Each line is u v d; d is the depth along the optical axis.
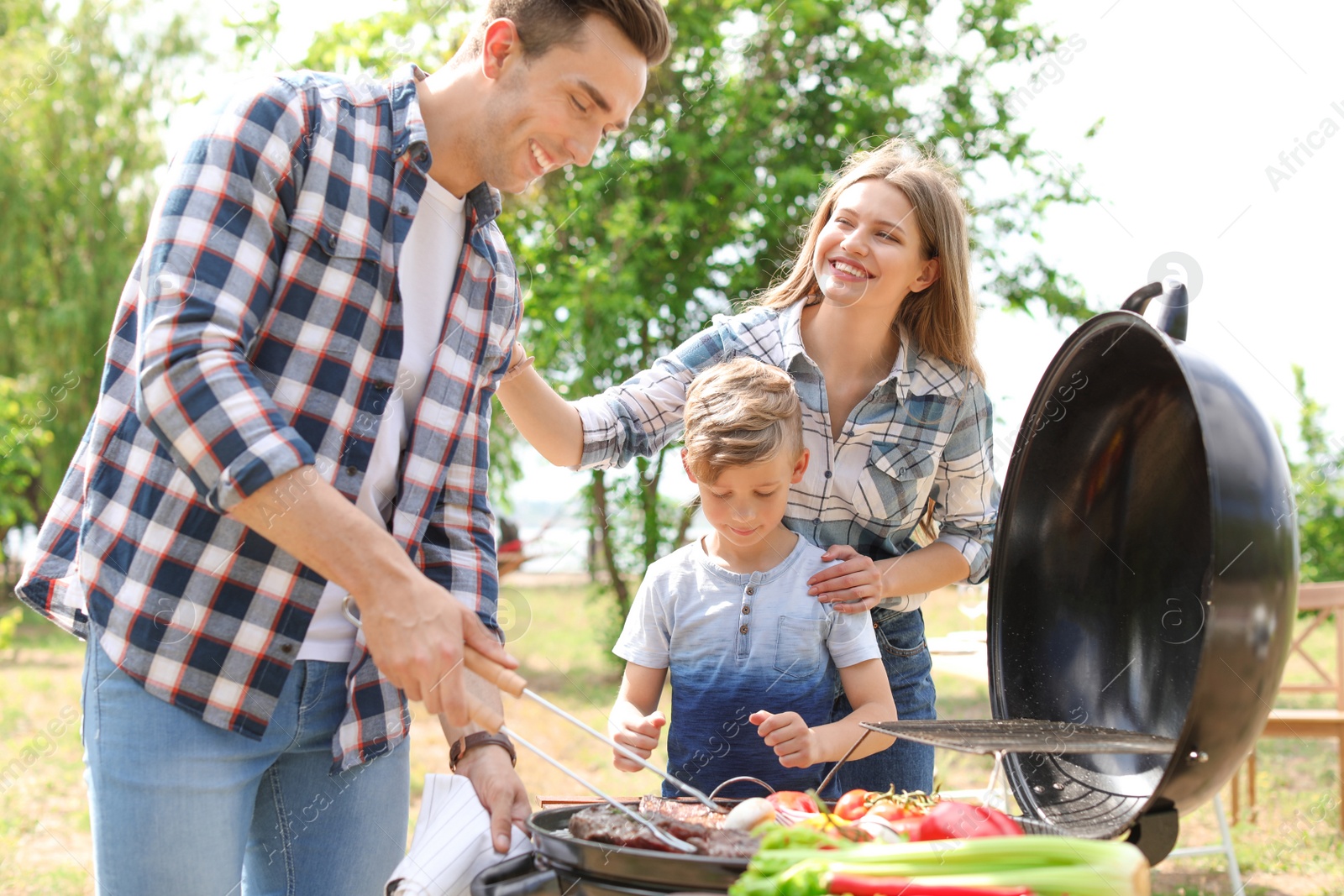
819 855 0.92
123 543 1.16
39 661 8.64
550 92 1.24
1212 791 0.99
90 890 3.26
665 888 0.93
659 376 1.88
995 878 0.88
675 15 5.82
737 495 1.55
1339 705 4.09
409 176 1.24
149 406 1.03
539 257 5.95
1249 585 0.92
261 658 1.19
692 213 5.82
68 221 9.41
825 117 6.24
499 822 1.19
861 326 1.69
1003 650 1.40
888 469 1.69
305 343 1.18
